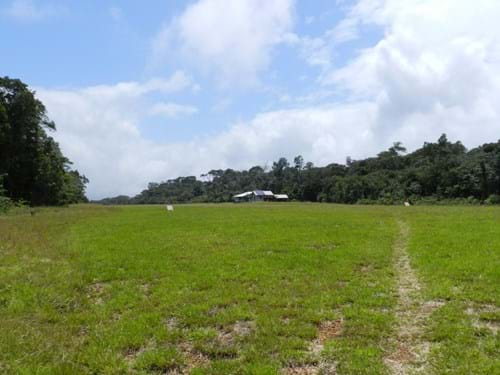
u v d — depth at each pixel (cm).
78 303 1111
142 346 841
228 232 2314
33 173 6756
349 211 3859
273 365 736
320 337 859
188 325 941
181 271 1409
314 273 1336
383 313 970
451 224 2330
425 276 1256
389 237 2025
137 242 2025
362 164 13000
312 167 15612
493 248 1560
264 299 1084
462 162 9444
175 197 15138
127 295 1163
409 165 11944
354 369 711
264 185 15650
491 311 945
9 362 759
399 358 753
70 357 788
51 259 1644
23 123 6544
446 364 712
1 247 1878
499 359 718
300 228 2425
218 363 752
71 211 4584
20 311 1034
